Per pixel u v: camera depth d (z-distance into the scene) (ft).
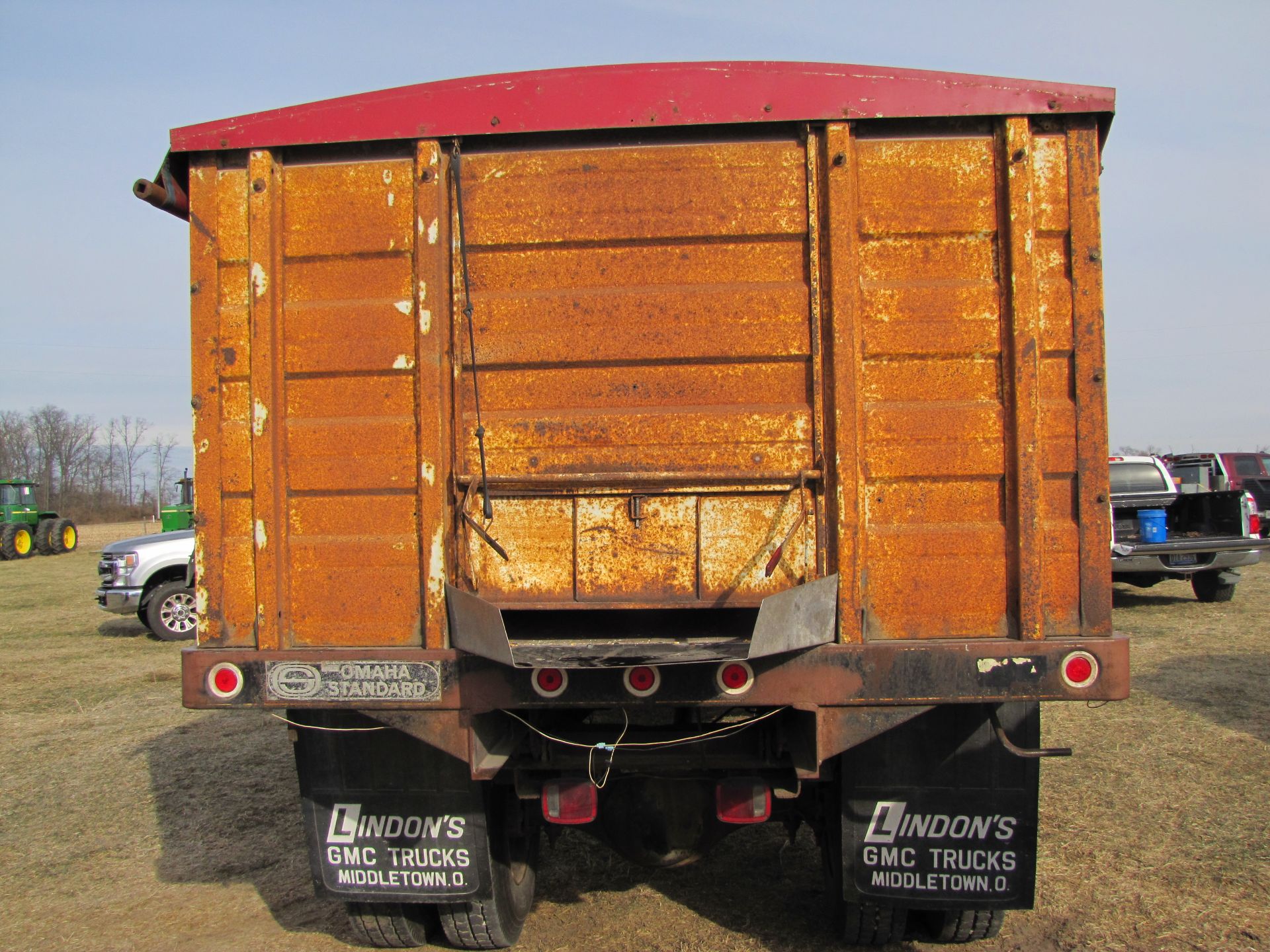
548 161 9.78
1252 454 70.64
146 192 9.79
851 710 9.15
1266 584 46.75
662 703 9.14
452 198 9.82
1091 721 21.85
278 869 14.88
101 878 14.66
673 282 9.70
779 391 9.58
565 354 9.68
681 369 9.65
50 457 222.07
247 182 9.93
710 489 9.52
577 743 9.68
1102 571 9.19
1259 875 13.38
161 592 39.09
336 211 9.91
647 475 9.53
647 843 11.25
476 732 9.46
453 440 9.75
